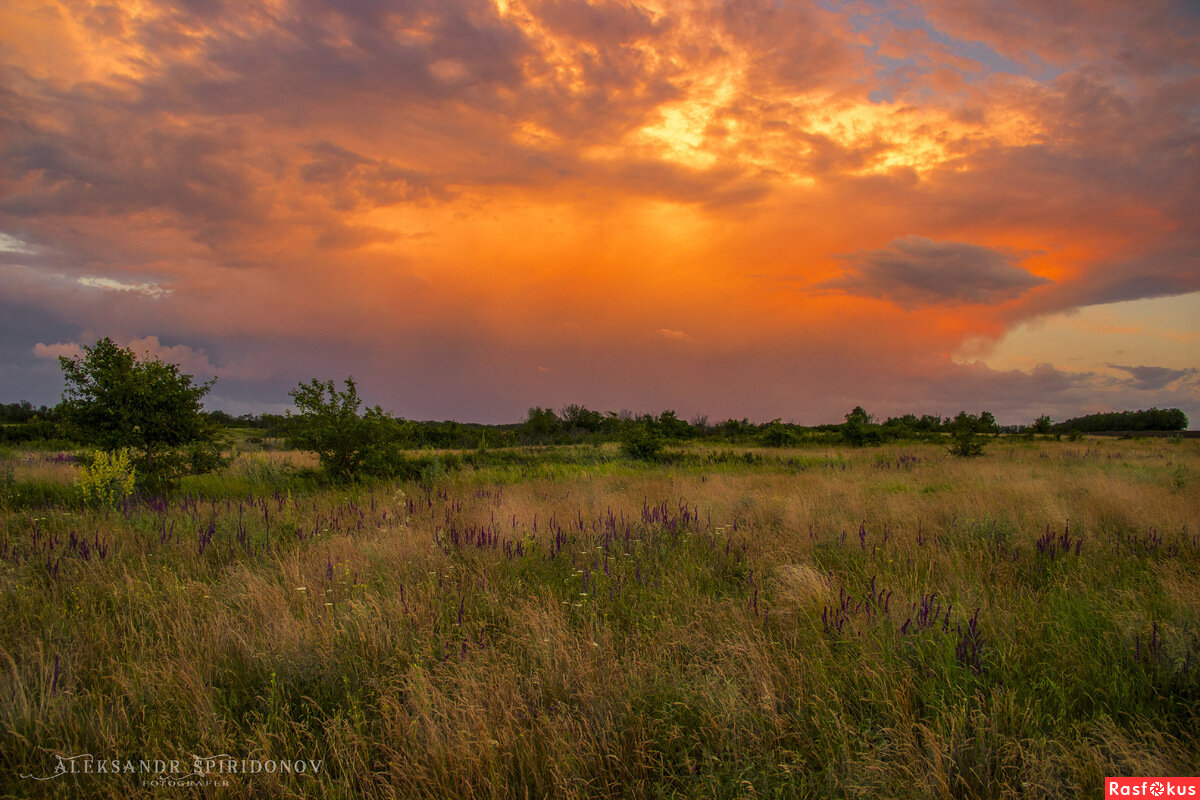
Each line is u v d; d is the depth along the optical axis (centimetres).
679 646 403
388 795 258
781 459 2316
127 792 266
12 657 366
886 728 291
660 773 278
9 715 298
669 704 323
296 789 268
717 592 544
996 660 368
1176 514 820
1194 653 361
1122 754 277
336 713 317
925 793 256
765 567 607
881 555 638
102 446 1231
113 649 388
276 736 296
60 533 722
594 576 534
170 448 1345
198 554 649
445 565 588
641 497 1145
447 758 277
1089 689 342
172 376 1348
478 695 323
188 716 319
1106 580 538
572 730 302
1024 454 2594
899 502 977
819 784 270
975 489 1143
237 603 477
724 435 5178
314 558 606
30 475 1316
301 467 1631
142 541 666
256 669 367
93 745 294
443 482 1535
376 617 429
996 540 711
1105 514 852
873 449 3150
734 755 284
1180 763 271
